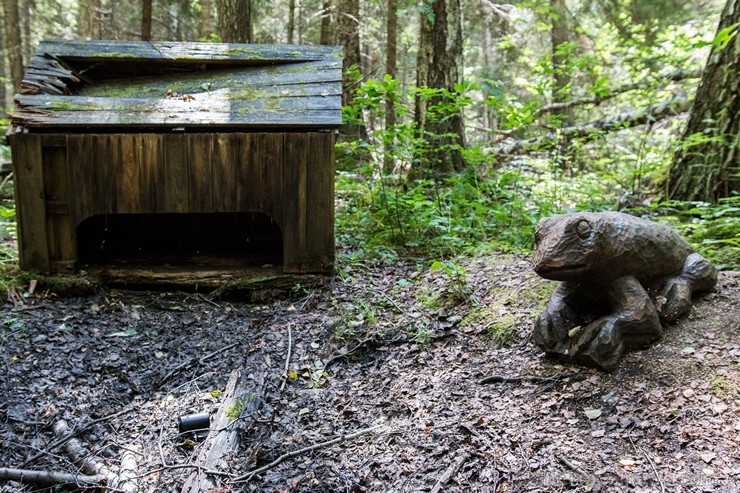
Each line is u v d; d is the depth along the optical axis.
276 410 3.12
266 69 4.88
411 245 5.26
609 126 8.11
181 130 4.25
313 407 3.17
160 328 3.98
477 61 15.07
